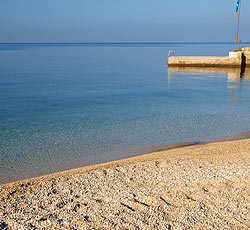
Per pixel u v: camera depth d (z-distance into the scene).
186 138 12.59
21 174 9.05
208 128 14.14
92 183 7.04
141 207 5.68
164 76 36.28
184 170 7.73
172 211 5.48
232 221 5.10
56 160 10.23
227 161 8.52
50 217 5.40
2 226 5.15
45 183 7.21
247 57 41.91
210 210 5.48
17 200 6.24
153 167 8.10
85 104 20.20
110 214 5.42
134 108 18.94
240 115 16.69
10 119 16.05
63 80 33.03
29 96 23.09
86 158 10.38
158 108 18.89
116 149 11.31
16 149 11.37
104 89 26.78
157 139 12.52
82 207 5.77
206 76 35.28
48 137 12.91
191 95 23.56
